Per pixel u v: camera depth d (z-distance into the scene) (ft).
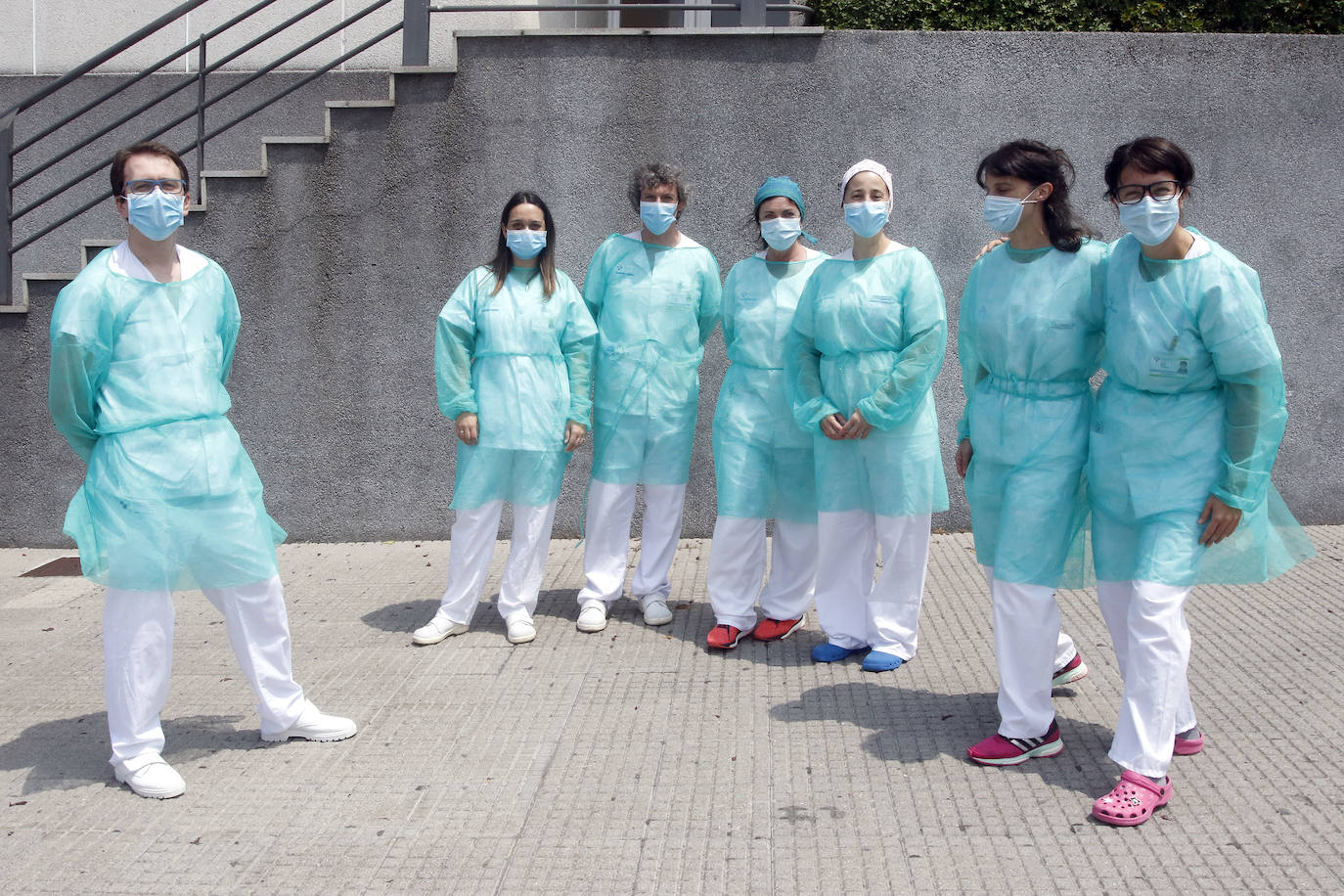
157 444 11.44
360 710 13.52
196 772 11.92
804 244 18.37
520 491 16.15
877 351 14.47
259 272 20.93
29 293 21.04
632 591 17.12
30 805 11.23
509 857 10.05
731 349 16.16
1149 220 10.32
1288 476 20.38
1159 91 19.86
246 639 12.34
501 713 13.37
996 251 12.25
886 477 14.57
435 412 21.09
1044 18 23.09
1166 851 9.87
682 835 10.36
